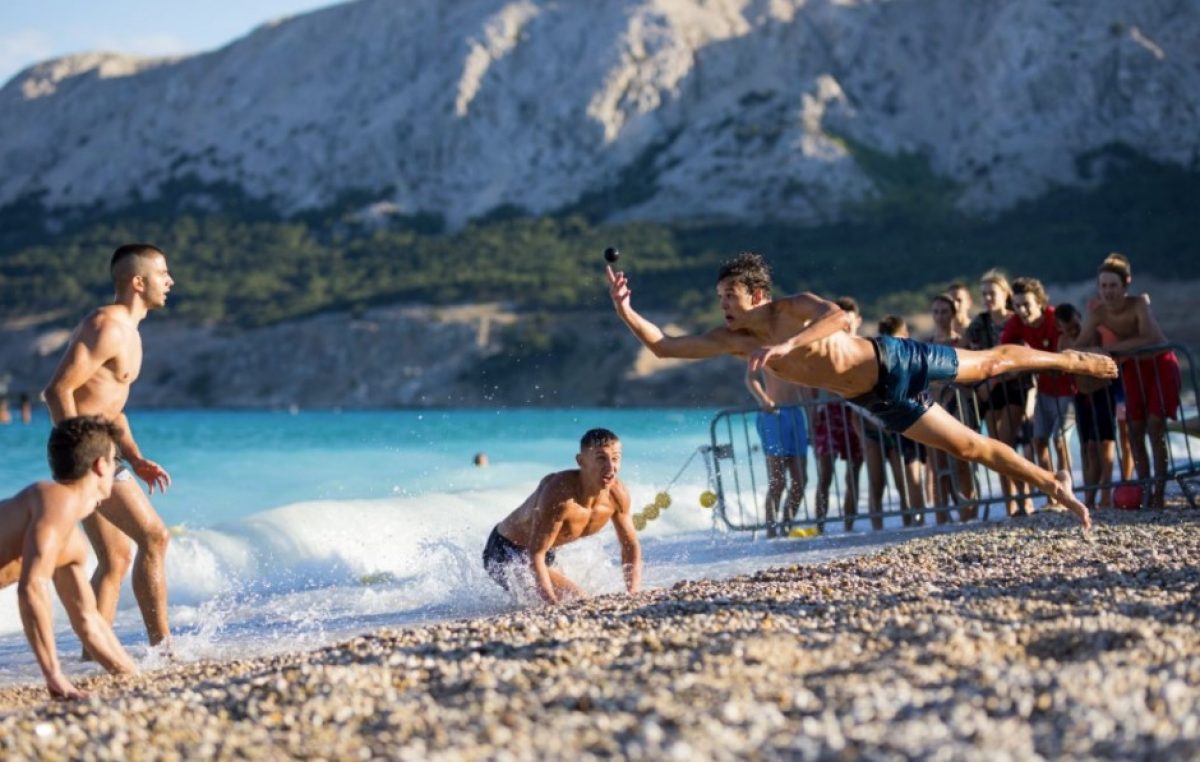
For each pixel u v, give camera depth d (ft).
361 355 312.09
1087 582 20.59
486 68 507.30
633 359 279.69
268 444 94.79
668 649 16.51
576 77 496.64
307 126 515.91
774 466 37.45
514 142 487.20
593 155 475.72
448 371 301.84
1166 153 414.00
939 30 499.10
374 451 82.74
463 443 89.40
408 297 346.54
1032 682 13.23
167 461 74.90
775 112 459.73
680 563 31.83
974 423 36.04
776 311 22.06
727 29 514.68
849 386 22.26
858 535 35.17
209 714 15.02
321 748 13.08
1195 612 17.39
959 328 38.19
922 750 11.32
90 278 408.05
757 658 15.10
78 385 22.50
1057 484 23.56
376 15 552.00
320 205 481.46
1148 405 33.71
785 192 415.85
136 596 23.26
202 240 452.76
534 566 26.21
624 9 515.50
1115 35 445.78
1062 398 35.40
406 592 30.04
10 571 18.47
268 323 340.80
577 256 383.86
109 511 22.84
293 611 28.04
